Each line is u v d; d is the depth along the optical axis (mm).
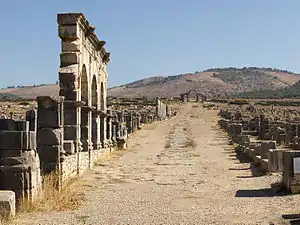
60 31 23922
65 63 24062
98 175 24438
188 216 14062
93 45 29344
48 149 18359
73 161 22109
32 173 14648
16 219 13289
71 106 23266
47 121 18469
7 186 14328
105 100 35750
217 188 19922
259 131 44812
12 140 14383
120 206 16094
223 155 34625
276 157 22359
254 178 22188
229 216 13805
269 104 131500
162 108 90812
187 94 169250
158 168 27953
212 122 75812
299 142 31094
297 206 14516
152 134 55594
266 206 14984
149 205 16281
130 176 24438
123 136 42375
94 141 30547
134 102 115562
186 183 21922
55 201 15891
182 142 46031
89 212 14922
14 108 61375
